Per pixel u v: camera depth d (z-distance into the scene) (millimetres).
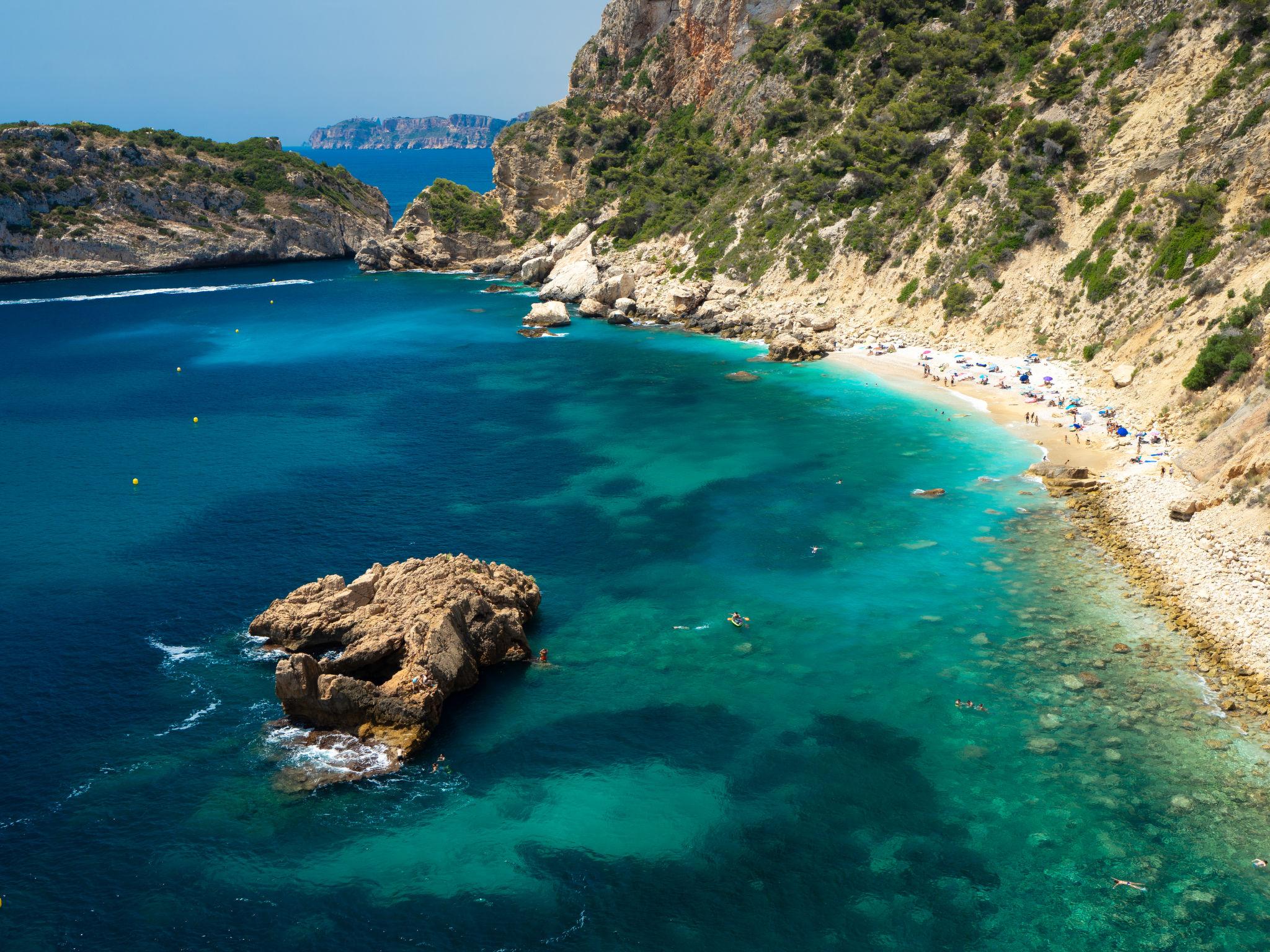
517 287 181000
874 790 42000
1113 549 62250
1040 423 85812
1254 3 96625
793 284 134875
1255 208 85125
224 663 52031
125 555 65312
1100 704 46969
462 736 46344
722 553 64875
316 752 44719
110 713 47656
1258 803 40094
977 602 57219
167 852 38906
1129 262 95562
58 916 35750
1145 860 37500
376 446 88750
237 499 75625
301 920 35688
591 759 44594
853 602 57906
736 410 96938
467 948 34500
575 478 79438
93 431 94438
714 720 47219
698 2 184750
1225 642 50844
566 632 55625
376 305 166250
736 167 164000
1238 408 70562
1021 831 39250
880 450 83125
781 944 34469
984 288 110875
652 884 37250
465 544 66938
